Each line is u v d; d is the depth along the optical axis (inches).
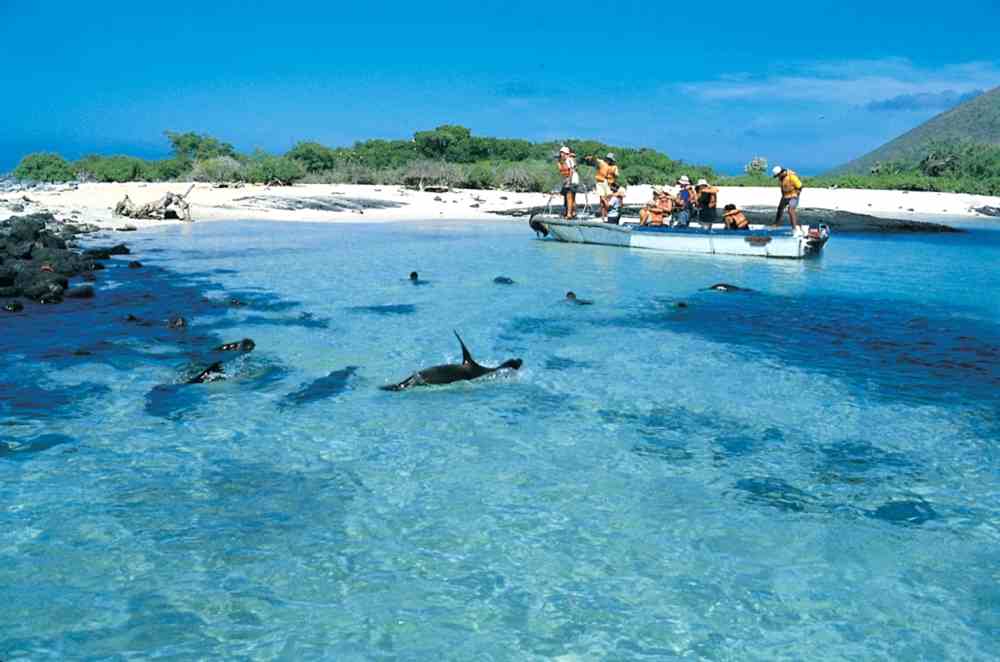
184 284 651.5
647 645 190.9
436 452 305.0
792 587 217.2
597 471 290.4
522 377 403.9
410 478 281.4
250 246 921.5
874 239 1205.7
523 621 199.2
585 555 231.5
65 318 511.2
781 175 892.6
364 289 641.6
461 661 183.5
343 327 502.6
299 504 259.9
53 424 325.7
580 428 333.4
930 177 2578.7
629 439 322.3
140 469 284.5
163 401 355.9
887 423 346.6
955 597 213.8
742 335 511.2
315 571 220.2
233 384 381.4
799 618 203.0
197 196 1464.1
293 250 888.9
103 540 234.2
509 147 2445.9
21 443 305.1
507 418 343.6
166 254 838.5
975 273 820.6
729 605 208.1
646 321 546.3
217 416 339.0
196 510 254.4
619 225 962.7
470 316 545.0
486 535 241.9
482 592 211.5
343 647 187.6
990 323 562.3
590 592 212.5
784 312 592.4
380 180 1968.5
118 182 1866.4
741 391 388.8
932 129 6943.9
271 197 1481.3
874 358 458.0
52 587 209.6
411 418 340.5
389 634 192.9
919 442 324.8
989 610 208.1
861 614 205.3
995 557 234.5
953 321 568.1
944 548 239.6
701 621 201.0
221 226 1149.1
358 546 234.1
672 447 314.8
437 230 1170.0
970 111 6914.4
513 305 587.8
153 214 1208.8
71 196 1389.0
